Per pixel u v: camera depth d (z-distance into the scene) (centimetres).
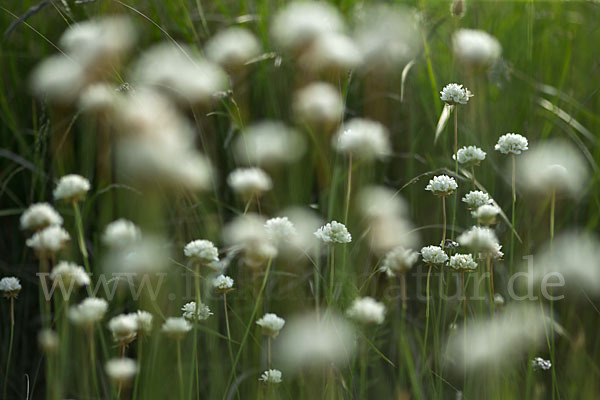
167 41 254
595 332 245
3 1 257
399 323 242
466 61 252
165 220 249
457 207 249
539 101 256
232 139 252
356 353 236
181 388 232
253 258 235
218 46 252
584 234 249
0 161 254
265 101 256
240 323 241
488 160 250
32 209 229
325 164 251
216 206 250
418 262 248
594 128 257
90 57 245
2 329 247
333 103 250
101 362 242
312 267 247
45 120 250
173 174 240
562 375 242
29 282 249
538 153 250
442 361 235
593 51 264
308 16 252
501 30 262
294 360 235
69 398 238
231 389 236
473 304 241
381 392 240
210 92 248
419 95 257
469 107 253
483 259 236
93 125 248
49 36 257
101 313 232
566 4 267
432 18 262
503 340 236
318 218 250
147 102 242
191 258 230
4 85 256
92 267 247
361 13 261
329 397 234
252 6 262
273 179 251
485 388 236
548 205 249
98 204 250
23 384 244
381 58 257
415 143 252
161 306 240
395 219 242
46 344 233
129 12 255
